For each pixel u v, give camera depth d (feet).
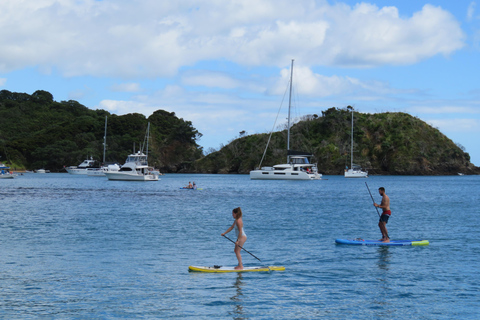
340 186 288.92
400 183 353.31
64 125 650.84
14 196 179.01
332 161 575.38
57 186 261.65
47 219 101.40
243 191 229.25
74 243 69.82
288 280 48.03
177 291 43.73
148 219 103.09
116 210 124.06
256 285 46.03
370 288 45.32
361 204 150.92
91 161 525.75
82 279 47.70
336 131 622.13
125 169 345.72
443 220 105.81
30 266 53.62
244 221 101.09
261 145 614.34
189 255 60.95
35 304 39.55
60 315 36.88
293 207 138.41
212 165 632.79
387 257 60.13
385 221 70.69
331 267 54.19
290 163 381.81
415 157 583.58
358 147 595.06
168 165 653.71
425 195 208.74
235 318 36.73
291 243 71.20
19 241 71.46
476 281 48.06
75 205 139.33
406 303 40.70
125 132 635.25
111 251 63.41
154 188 250.37
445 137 644.69
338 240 70.49
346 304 40.40
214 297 41.98
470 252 63.82
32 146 588.50
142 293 42.96
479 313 38.24
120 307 38.96
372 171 588.09
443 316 37.55
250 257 60.03
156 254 61.46
